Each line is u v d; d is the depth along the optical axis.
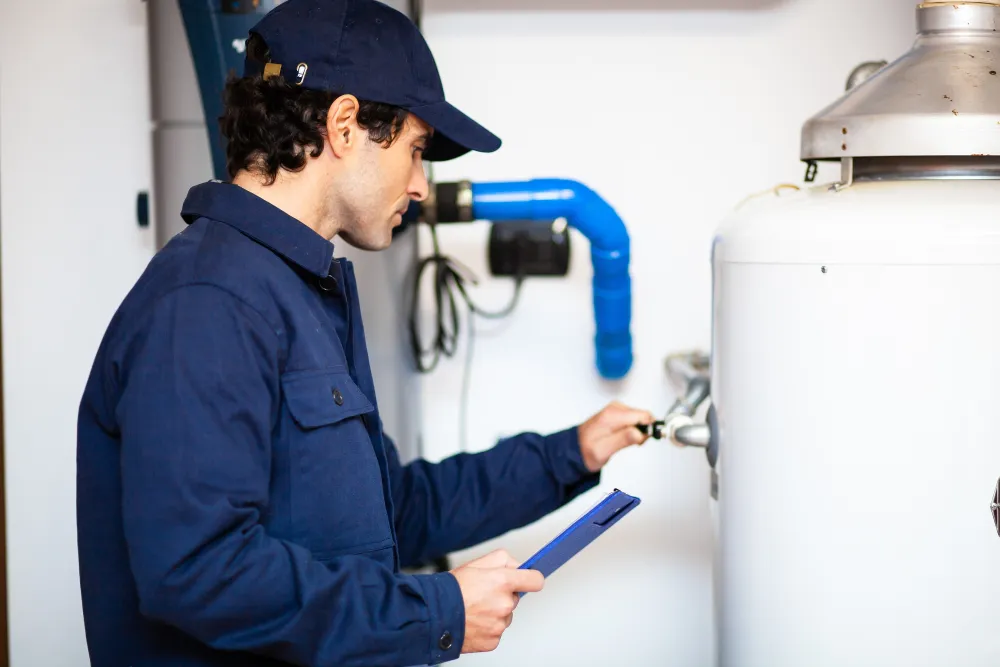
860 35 1.82
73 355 1.55
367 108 0.97
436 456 1.96
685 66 1.86
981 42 1.19
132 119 1.49
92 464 0.97
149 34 1.42
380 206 1.02
